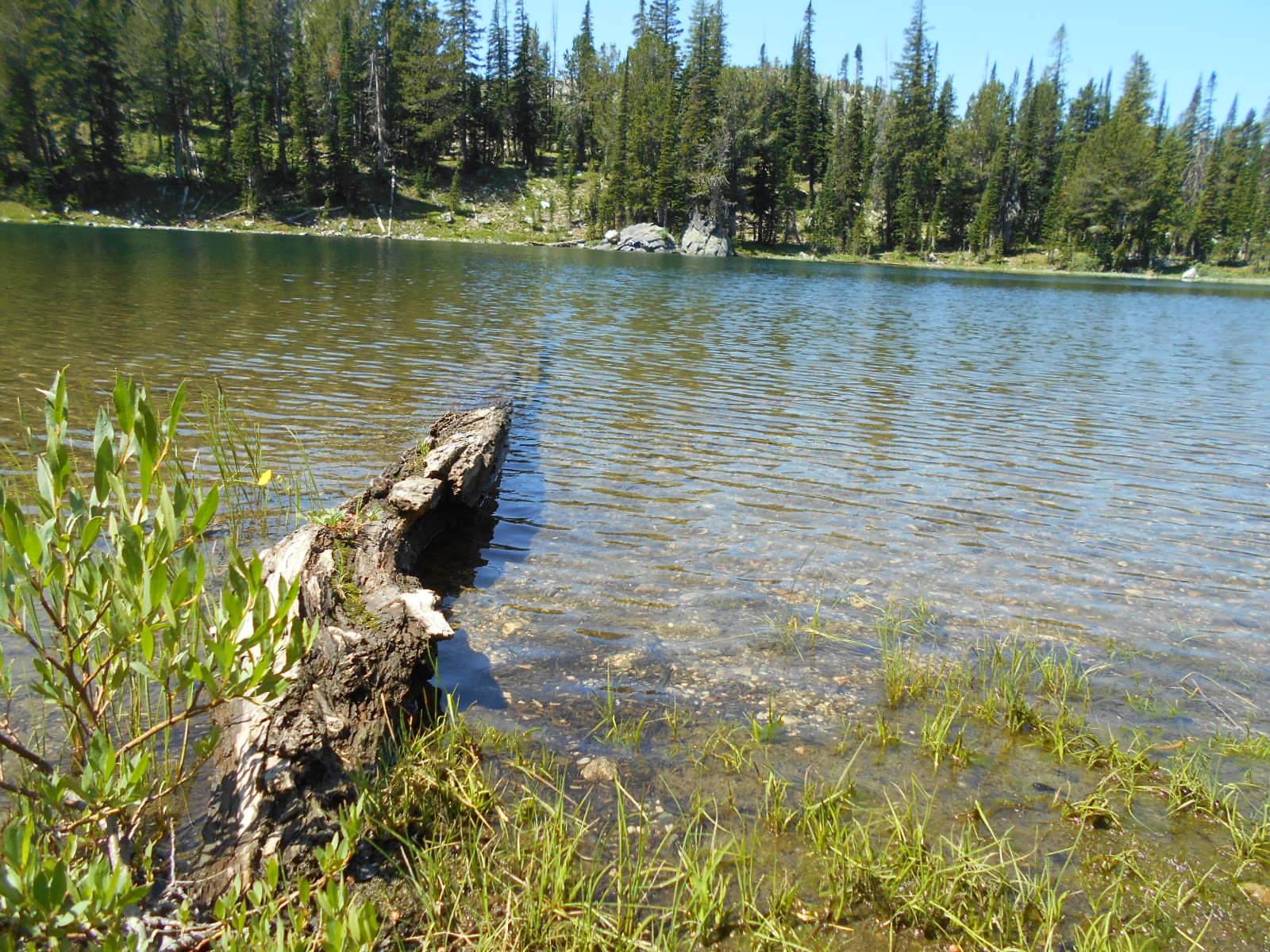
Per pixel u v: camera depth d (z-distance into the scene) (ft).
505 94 284.61
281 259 115.85
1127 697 14.94
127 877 7.39
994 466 30.17
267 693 10.38
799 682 14.99
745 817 11.34
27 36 185.16
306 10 290.35
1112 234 261.03
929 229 282.97
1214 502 26.91
